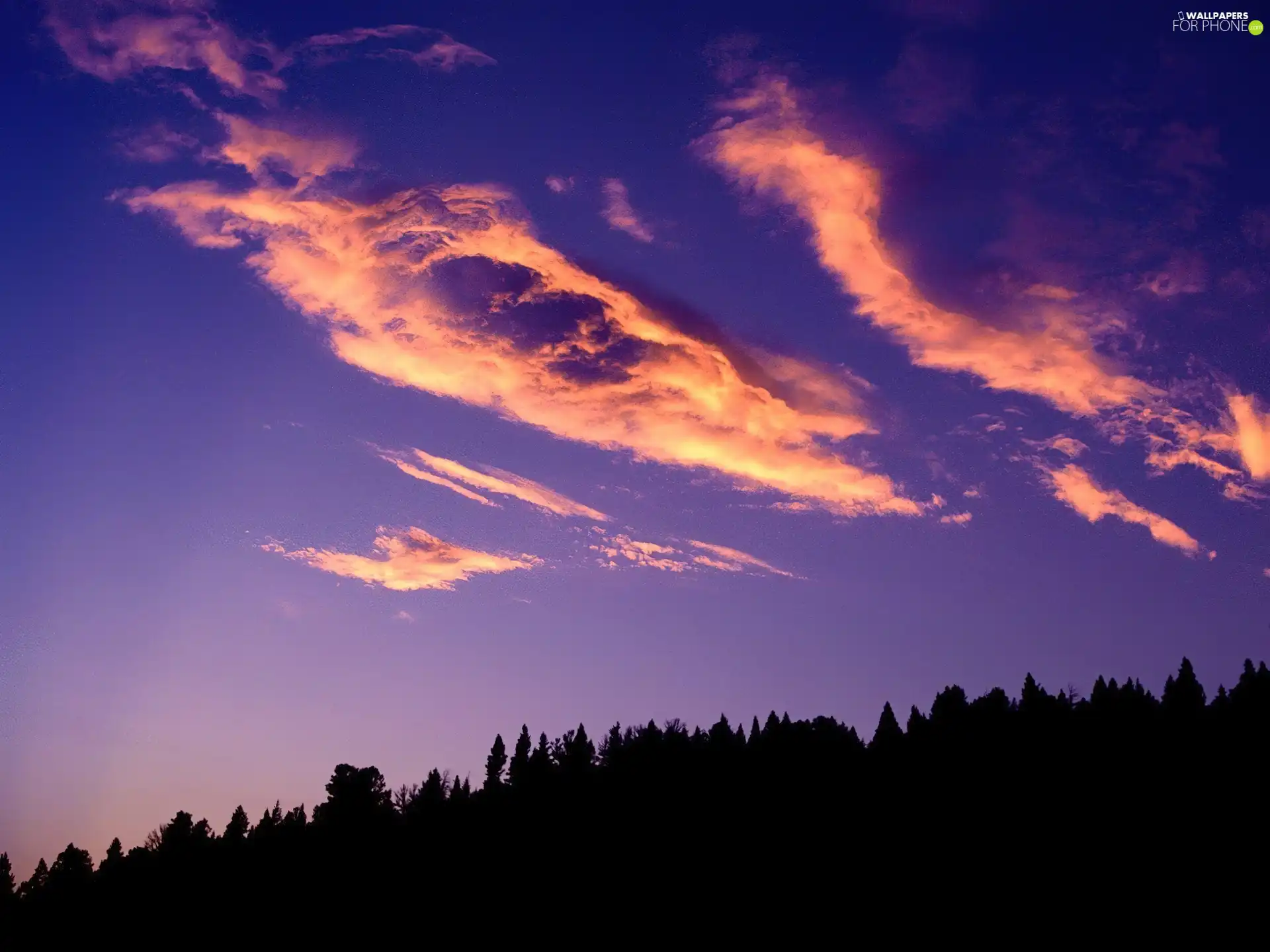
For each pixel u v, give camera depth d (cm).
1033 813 10681
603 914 10250
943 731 12812
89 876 12888
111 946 11319
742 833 11450
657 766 12975
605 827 11975
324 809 13162
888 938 9194
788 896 10131
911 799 11531
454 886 11225
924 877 10056
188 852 12975
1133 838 9888
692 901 10269
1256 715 11488
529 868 11362
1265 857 9175
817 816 11562
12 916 12269
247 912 11394
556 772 13500
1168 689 12706
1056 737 11969
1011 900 9381
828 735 13475
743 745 13512
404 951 10069
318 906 11262
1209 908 8706
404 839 12488
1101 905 9050
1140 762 11094
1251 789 10181
